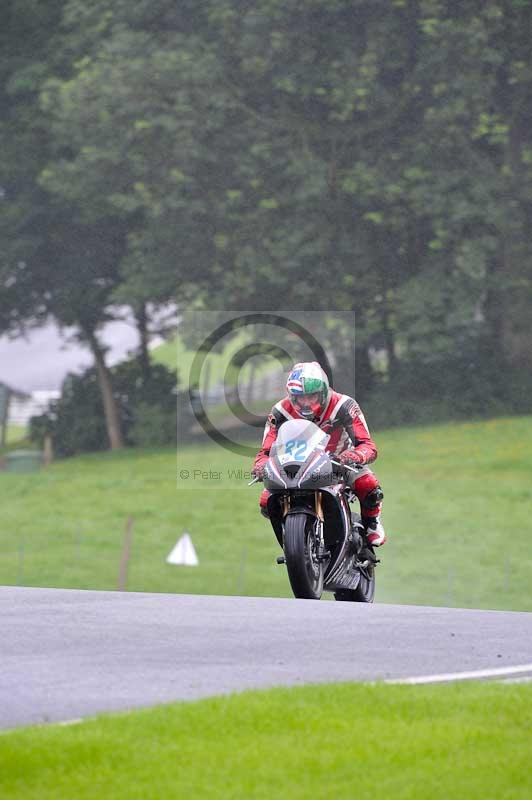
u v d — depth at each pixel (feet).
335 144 508.94
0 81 575.79
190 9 532.73
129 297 532.32
